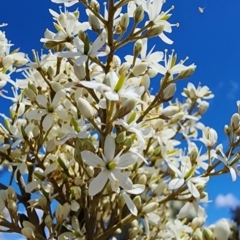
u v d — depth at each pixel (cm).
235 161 13
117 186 11
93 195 12
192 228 14
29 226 13
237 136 13
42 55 15
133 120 12
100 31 13
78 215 14
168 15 14
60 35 14
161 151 15
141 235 16
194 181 13
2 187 15
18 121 15
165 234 16
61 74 14
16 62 15
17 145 14
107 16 14
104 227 14
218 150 14
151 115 14
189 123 19
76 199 13
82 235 13
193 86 20
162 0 14
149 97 15
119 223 13
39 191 14
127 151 12
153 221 14
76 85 13
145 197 15
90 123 12
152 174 15
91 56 13
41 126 13
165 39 14
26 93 14
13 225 13
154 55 15
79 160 12
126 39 13
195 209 13
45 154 14
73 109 14
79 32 13
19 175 14
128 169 14
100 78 14
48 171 13
